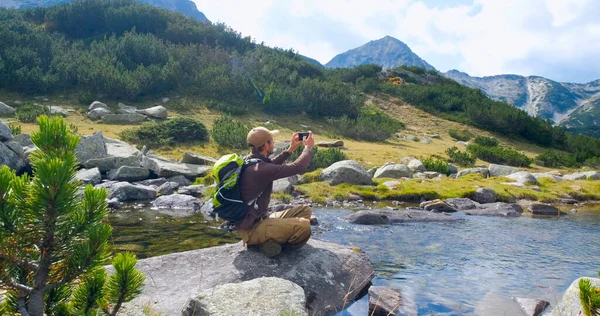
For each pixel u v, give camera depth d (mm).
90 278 2555
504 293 5121
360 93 49156
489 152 29859
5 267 2203
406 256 6824
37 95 34062
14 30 42031
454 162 26719
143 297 3984
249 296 3555
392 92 54031
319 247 5352
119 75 34875
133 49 41344
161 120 30047
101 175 15891
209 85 37875
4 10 55875
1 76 33781
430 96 52750
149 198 13125
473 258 6801
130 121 28703
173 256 4902
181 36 51094
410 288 5180
